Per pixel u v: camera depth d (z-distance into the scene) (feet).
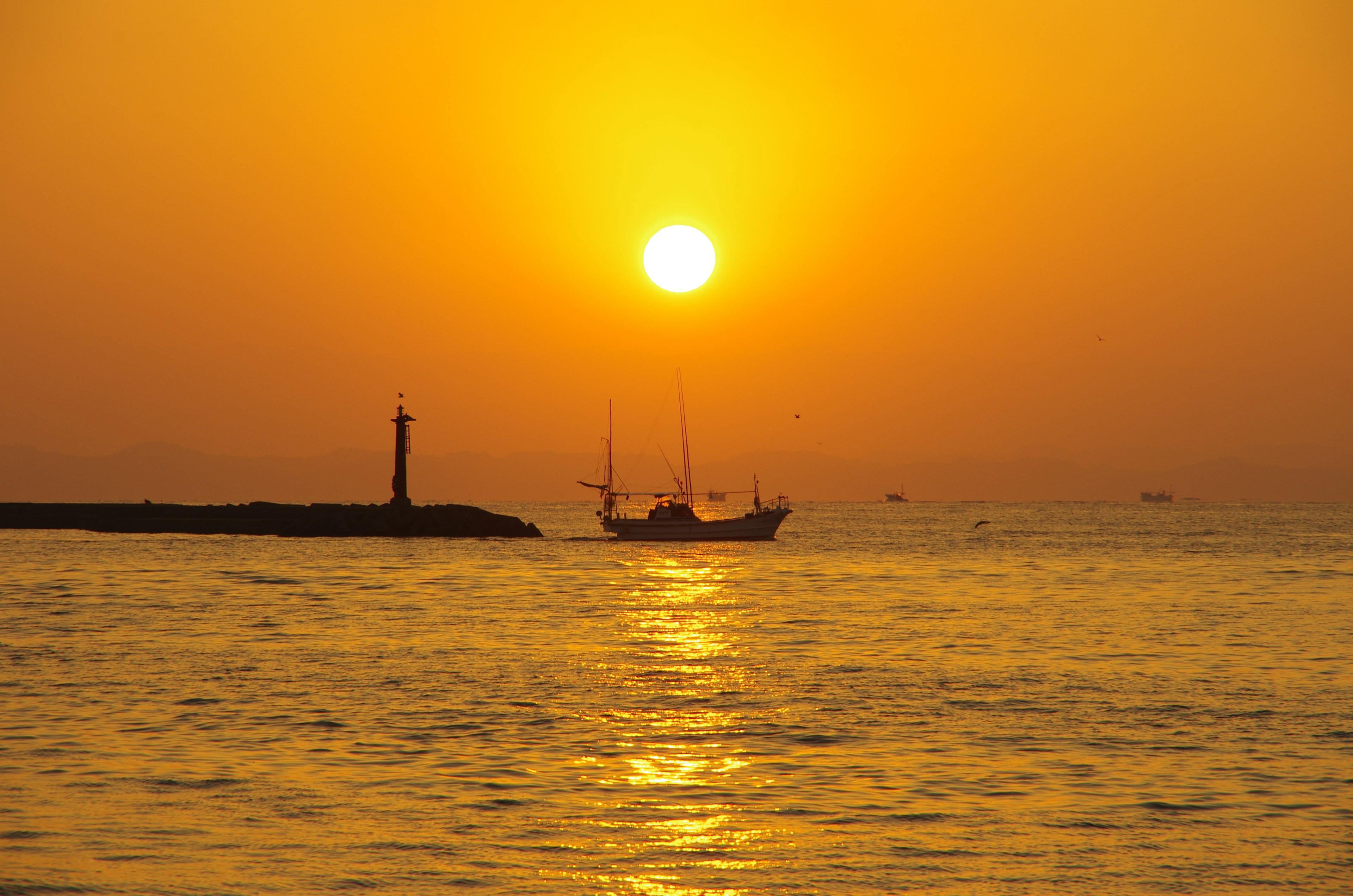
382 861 162.30
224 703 271.90
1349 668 330.34
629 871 159.02
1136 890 152.97
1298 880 155.74
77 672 315.78
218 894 150.30
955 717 257.75
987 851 166.61
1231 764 215.10
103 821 178.50
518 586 638.12
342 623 443.32
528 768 211.82
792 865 161.27
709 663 338.75
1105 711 264.52
